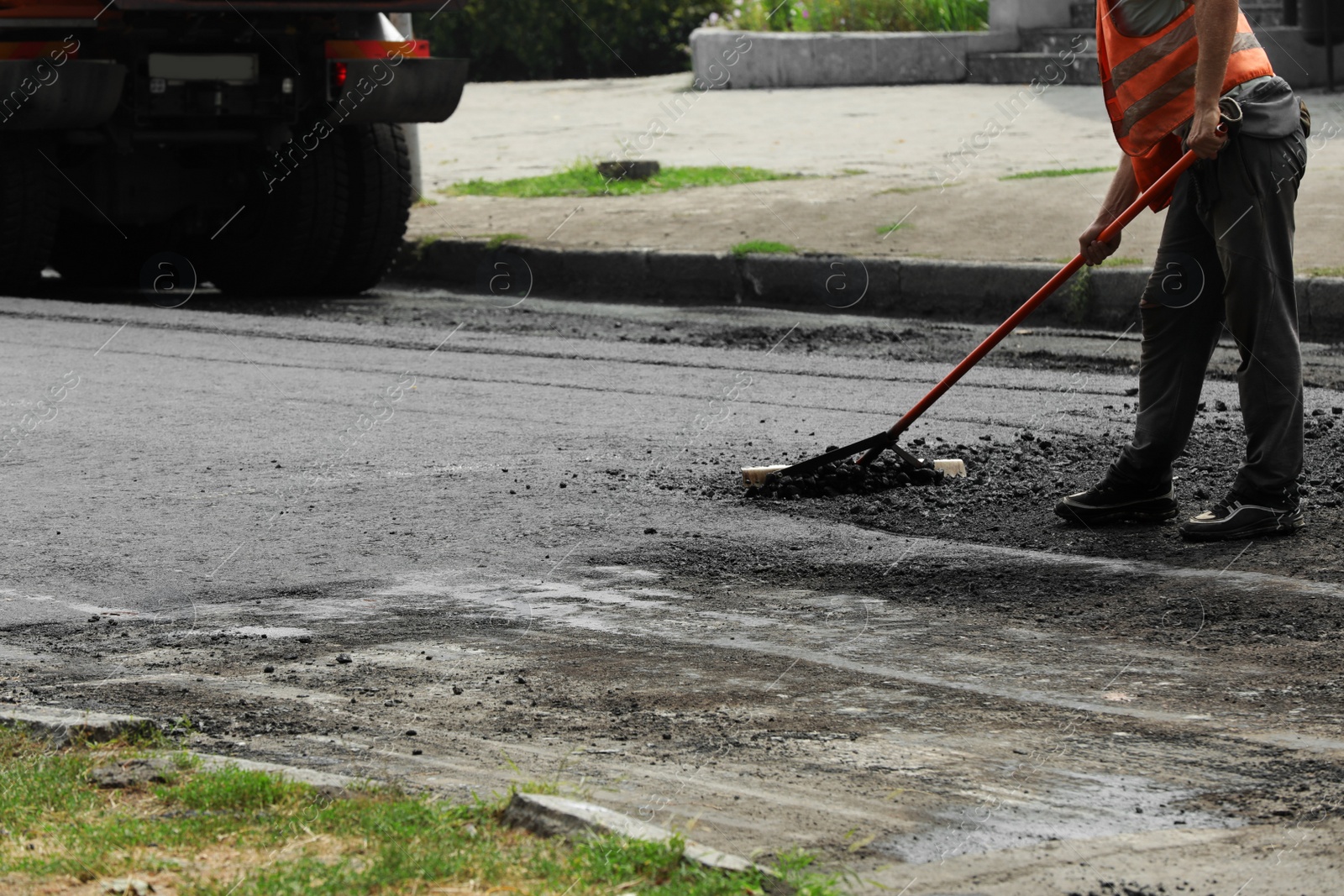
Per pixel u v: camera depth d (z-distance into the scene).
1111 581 8.91
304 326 19.45
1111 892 5.05
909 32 44.00
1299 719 6.71
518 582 9.13
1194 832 5.52
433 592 8.95
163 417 14.00
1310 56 34.78
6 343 17.97
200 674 7.51
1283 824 5.60
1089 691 7.12
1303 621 8.09
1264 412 9.61
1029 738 6.50
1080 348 17.62
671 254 22.77
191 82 20.98
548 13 54.19
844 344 18.12
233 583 9.16
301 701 7.07
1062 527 10.09
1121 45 9.94
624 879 4.83
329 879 4.84
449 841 5.12
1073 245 21.28
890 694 7.12
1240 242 9.53
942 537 9.94
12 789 5.64
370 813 5.37
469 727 6.69
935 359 17.05
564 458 12.25
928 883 5.09
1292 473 9.64
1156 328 9.94
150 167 22.20
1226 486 10.93
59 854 5.07
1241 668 7.41
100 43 20.66
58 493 11.34
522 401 14.67
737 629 8.20
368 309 21.66
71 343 18.02
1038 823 5.60
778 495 10.98
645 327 19.55
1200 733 6.55
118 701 7.09
